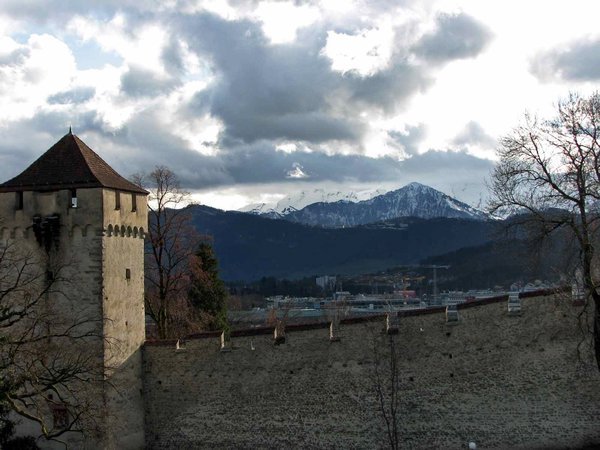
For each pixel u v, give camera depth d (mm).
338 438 38344
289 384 39156
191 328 59625
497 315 37094
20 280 38312
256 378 39594
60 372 34031
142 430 40531
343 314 98562
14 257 38750
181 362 40625
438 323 37719
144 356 41062
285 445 38969
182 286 59219
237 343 40000
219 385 40031
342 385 38500
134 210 40938
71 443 38031
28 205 38750
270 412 39281
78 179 38312
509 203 37062
